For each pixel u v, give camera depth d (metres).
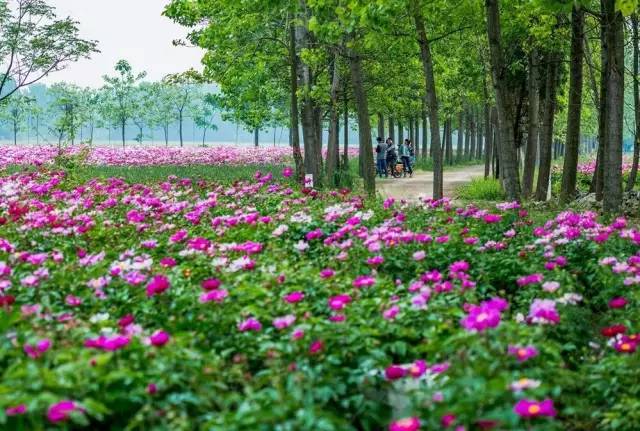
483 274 8.34
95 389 4.21
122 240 9.88
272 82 29.08
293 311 6.01
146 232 10.41
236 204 13.52
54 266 7.43
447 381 4.48
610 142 13.50
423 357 5.97
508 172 14.60
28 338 4.91
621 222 9.71
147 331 5.43
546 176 20.70
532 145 22.55
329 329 5.56
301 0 21.61
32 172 21.48
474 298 6.74
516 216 11.59
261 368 5.62
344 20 14.70
